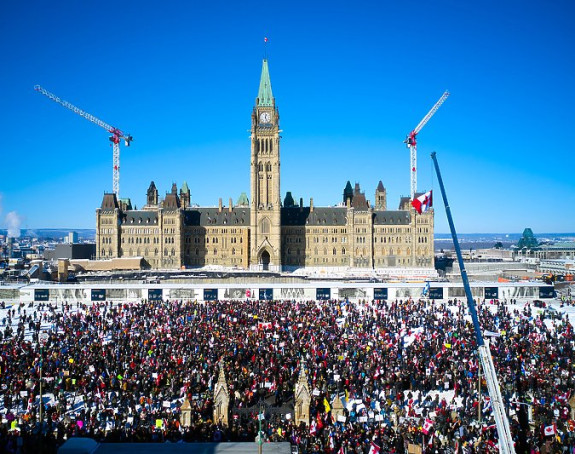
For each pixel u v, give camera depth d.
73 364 77.06
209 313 123.12
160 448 43.28
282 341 89.56
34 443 51.50
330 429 56.47
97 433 55.50
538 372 73.88
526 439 54.59
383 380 74.00
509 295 164.62
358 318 118.81
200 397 67.88
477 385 69.00
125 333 96.44
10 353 81.69
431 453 51.19
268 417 61.84
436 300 160.88
